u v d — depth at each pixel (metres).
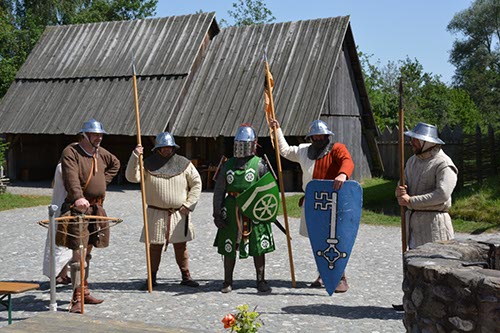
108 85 23.98
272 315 6.52
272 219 7.59
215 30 24.84
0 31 40.50
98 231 6.87
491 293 4.31
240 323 4.32
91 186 6.95
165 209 7.85
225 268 7.64
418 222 6.37
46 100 24.59
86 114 23.31
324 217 7.14
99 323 4.21
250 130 7.69
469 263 4.85
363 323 6.21
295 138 22.61
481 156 17.19
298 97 21.16
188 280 8.02
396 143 24.72
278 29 23.73
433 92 43.81
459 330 4.52
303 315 6.51
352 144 23.66
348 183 7.09
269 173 7.55
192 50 23.53
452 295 4.57
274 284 8.09
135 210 16.56
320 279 7.91
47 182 25.20
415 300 4.91
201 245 11.20
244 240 7.51
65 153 6.89
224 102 22.09
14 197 19.42
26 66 26.12
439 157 6.34
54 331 4.04
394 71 44.41
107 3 48.47
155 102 22.45
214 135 21.33
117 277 8.56
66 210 6.81
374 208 16.34
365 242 11.73
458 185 17.22
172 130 22.02
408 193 6.51
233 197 7.58
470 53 67.75
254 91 22.00
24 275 8.74
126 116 22.50
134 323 4.23
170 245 11.16
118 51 25.02
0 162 20.78
